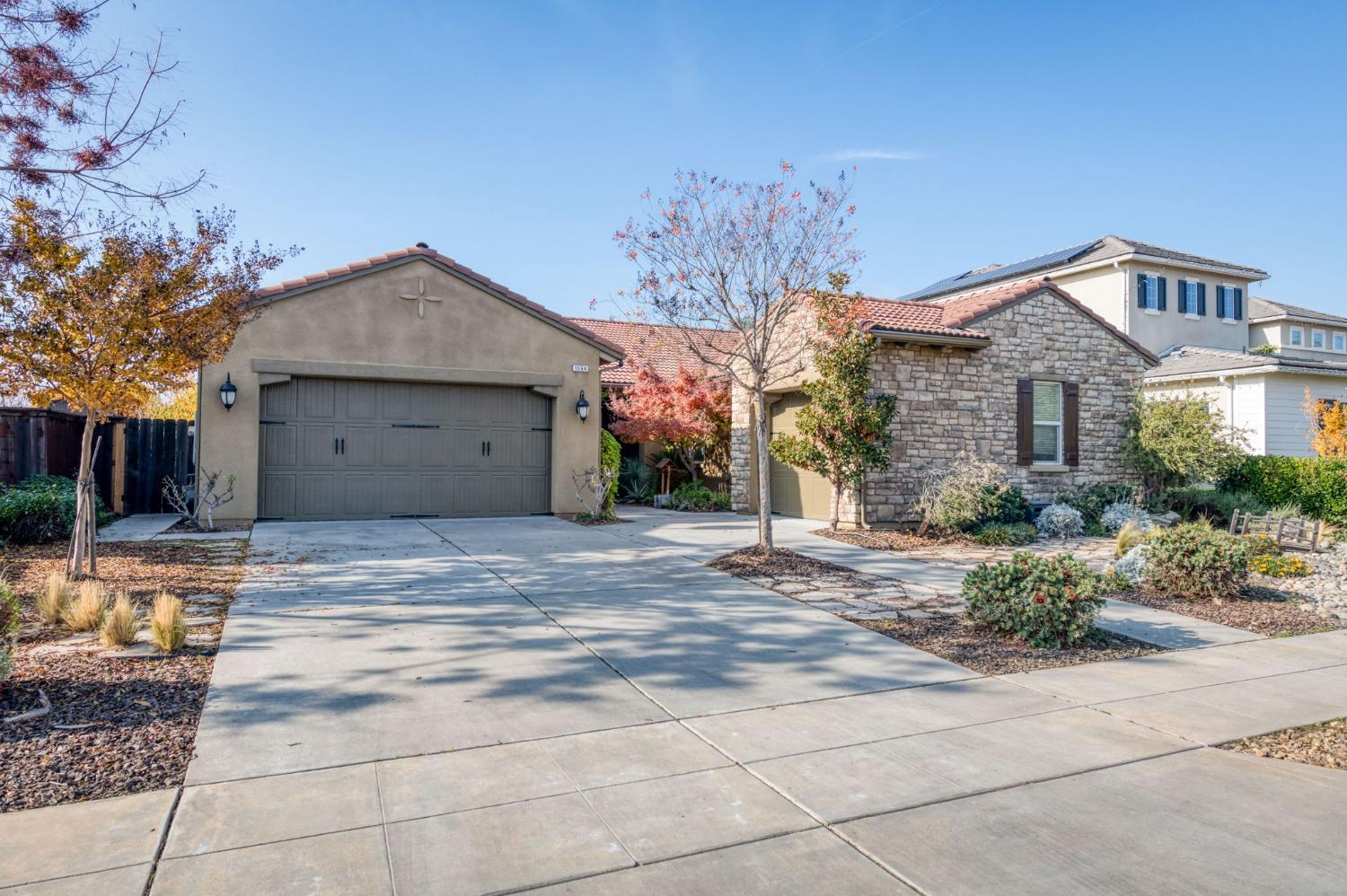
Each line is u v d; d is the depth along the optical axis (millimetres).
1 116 6250
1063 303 15234
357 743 4117
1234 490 16297
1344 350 30781
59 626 6238
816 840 3223
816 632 6734
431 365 13562
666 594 8008
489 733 4320
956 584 8930
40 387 8320
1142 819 3473
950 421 14031
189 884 2779
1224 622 7422
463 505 14031
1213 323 26625
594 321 23594
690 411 17719
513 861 3006
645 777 3805
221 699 4699
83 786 3535
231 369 12320
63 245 7504
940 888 2881
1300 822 3461
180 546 10125
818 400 12812
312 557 9555
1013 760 4109
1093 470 15500
